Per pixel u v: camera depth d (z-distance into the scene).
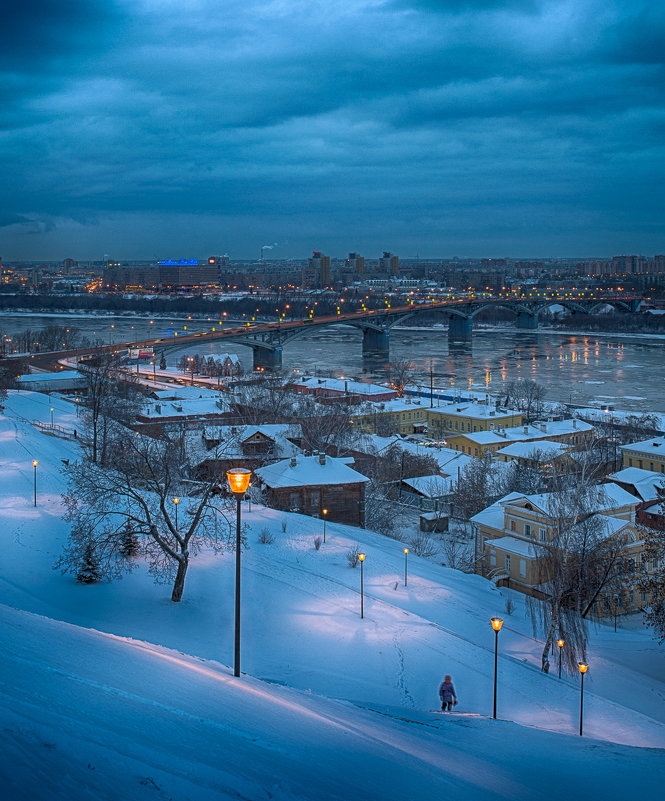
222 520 61.31
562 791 15.79
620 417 152.25
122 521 53.53
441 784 14.28
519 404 165.75
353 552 58.75
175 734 13.06
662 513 76.06
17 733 10.88
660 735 32.25
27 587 41.66
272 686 22.44
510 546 64.38
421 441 132.62
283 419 121.50
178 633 37.50
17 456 79.56
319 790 12.02
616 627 55.97
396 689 34.16
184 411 129.75
